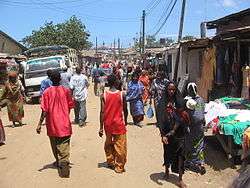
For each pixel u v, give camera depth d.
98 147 11.73
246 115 10.02
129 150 11.34
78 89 15.10
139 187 8.27
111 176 8.96
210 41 16.39
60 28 59.44
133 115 15.14
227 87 16.92
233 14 18.20
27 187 8.35
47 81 15.34
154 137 13.12
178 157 8.28
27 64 25.59
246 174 5.23
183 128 8.20
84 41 59.97
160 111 8.24
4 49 48.00
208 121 10.48
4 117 18.92
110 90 9.20
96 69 28.36
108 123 9.15
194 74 22.89
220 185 8.42
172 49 27.94
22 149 11.67
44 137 13.37
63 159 8.91
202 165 9.18
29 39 59.69
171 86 8.08
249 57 15.80
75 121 15.87
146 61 41.09
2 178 8.98
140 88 15.05
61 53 33.34
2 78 26.11
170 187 8.26
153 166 9.75
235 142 9.26
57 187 8.32
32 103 25.42
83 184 8.48
